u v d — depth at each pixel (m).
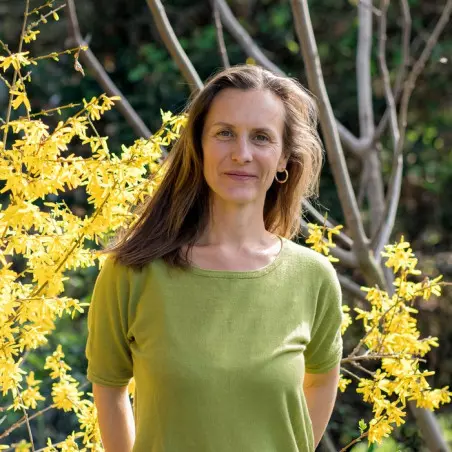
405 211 9.03
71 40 4.76
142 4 9.05
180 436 2.51
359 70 5.78
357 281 7.00
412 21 9.09
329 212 8.30
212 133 2.66
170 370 2.51
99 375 2.72
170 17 9.20
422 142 9.12
